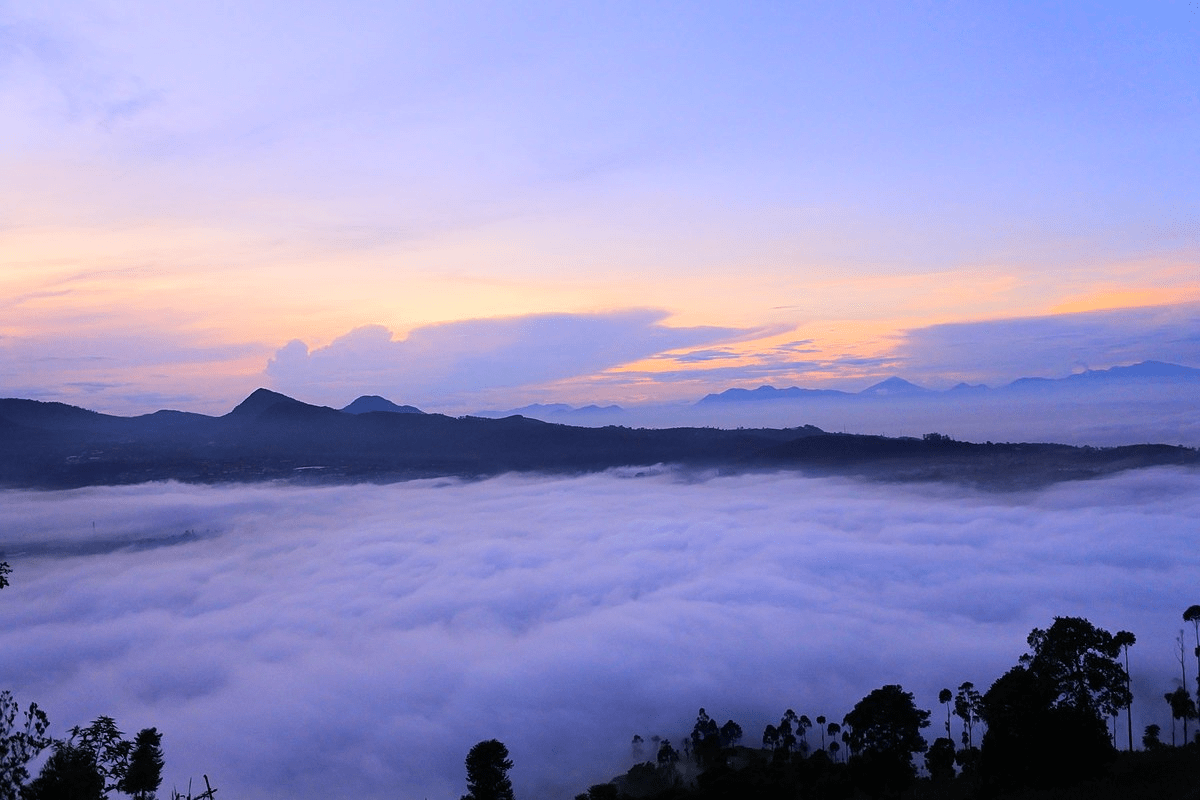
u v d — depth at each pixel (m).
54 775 23.52
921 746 42.25
